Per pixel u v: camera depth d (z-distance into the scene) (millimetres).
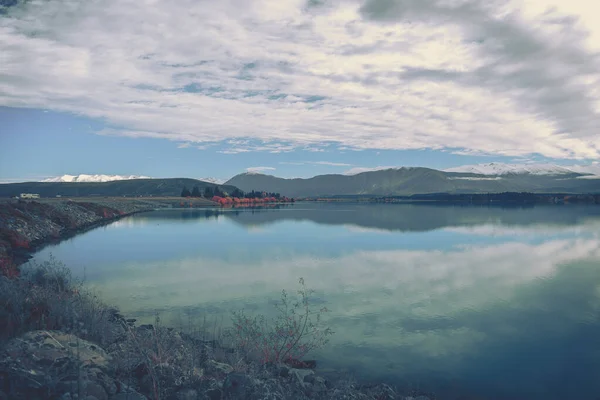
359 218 120312
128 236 64562
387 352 15750
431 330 18656
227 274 32625
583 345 16828
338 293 26156
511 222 100875
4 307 11398
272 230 78188
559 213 150125
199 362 11672
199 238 61719
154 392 8641
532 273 34094
